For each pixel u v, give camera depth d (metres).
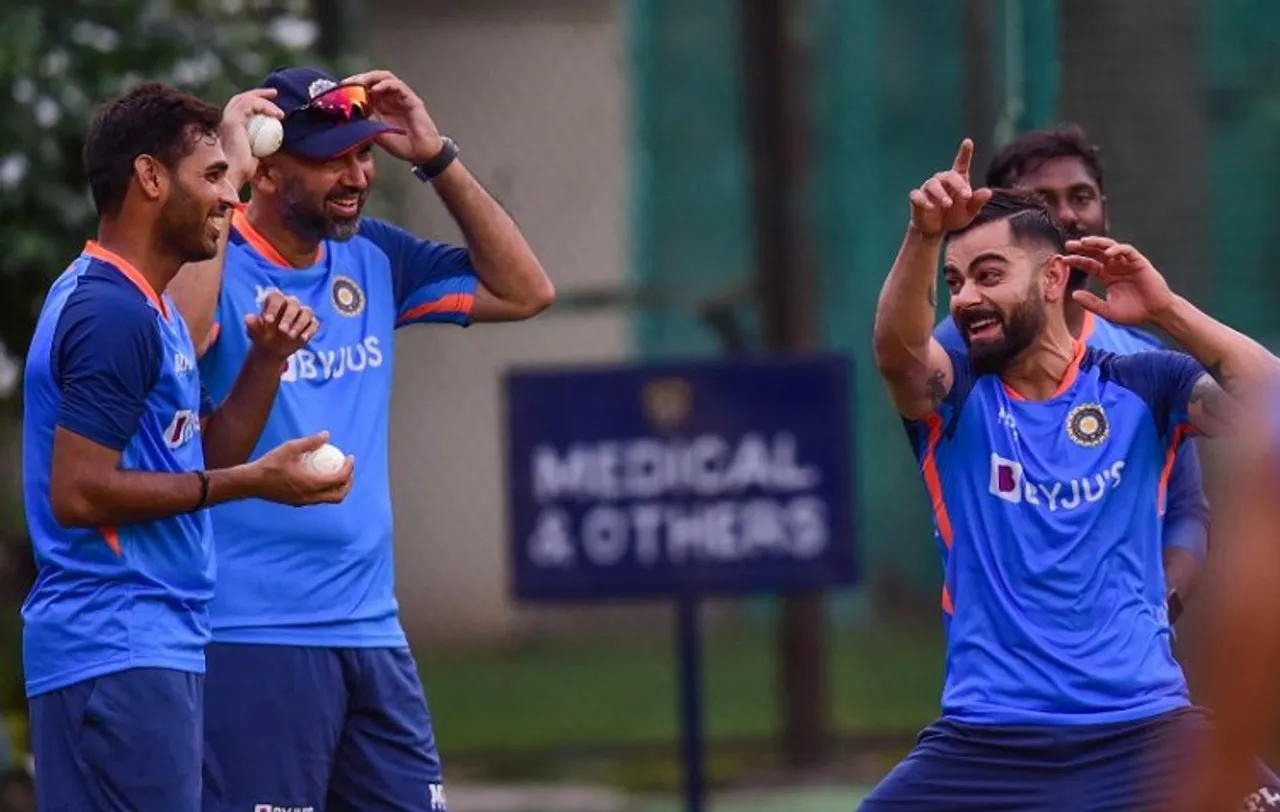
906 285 19.03
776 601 41.72
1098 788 19.14
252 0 32.69
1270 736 12.34
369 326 21.94
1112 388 19.59
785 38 36.53
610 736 42.78
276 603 21.02
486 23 50.25
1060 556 19.28
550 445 31.06
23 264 29.84
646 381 31.00
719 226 50.62
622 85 50.78
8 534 33.38
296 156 21.05
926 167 49.72
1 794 27.59
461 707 46.19
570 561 31.03
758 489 30.88
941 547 20.12
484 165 50.47
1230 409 19.03
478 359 51.28
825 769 37.41
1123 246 18.88
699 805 30.94
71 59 30.62
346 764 21.70
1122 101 32.84
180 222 19.08
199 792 19.36
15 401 31.80
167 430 19.22
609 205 50.84
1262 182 40.84
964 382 19.78
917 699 45.22
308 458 18.78
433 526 51.38
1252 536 12.52
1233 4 40.72
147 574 19.03
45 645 19.03
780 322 36.47
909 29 49.78
